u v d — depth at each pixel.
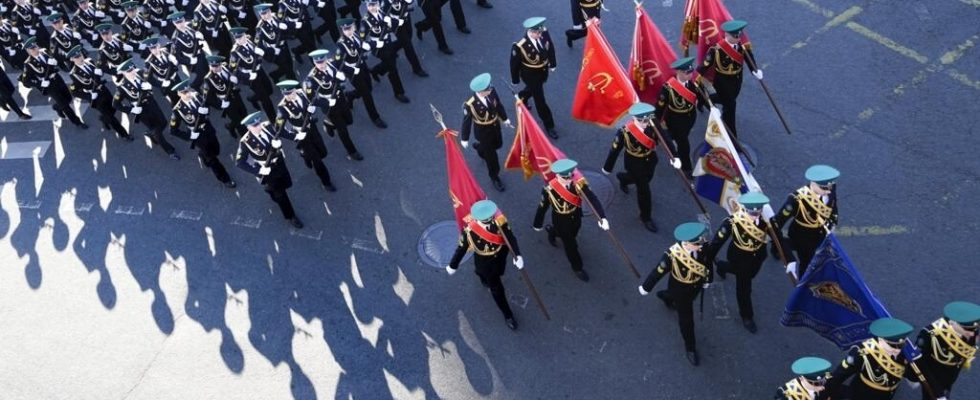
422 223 12.09
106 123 14.35
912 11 14.49
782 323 9.40
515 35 15.59
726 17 12.43
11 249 12.63
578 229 10.34
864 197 11.38
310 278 11.51
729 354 9.77
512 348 10.23
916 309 9.91
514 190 12.41
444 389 9.91
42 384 10.74
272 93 14.91
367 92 13.46
